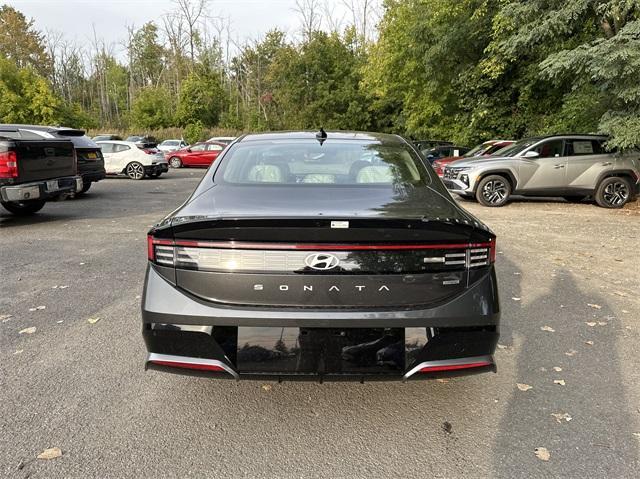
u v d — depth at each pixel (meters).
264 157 3.26
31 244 7.04
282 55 40.91
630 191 11.51
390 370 2.31
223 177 3.05
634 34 10.18
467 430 2.58
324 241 2.25
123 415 2.69
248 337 2.30
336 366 2.30
